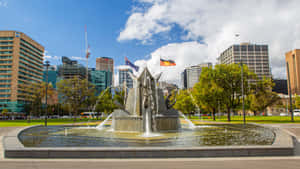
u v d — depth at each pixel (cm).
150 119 1727
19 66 10338
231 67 4050
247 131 1784
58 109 9925
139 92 1842
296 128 2236
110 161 803
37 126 2389
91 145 1095
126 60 2439
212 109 4456
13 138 1162
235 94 4181
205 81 4156
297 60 10194
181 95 6000
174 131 1750
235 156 866
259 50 15262
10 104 9819
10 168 720
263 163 770
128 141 1217
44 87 6912
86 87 5359
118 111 1888
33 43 11462
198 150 859
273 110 9675
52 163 777
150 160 815
